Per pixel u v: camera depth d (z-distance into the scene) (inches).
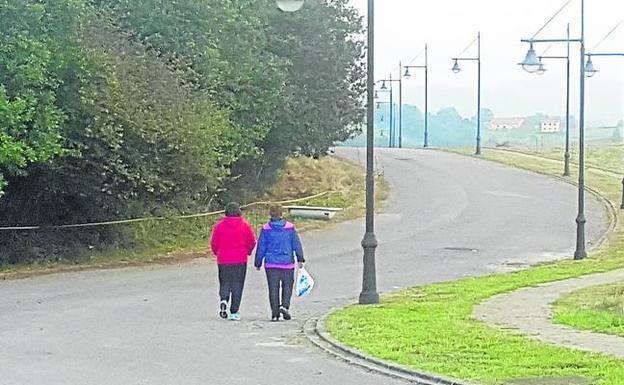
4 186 964.0
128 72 1058.7
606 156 2758.4
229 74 1306.6
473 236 1339.8
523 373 436.8
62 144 992.9
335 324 610.9
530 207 1658.5
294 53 1562.5
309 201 1656.0
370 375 457.4
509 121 5757.9
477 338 544.7
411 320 625.9
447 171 2217.0
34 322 645.3
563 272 969.5
